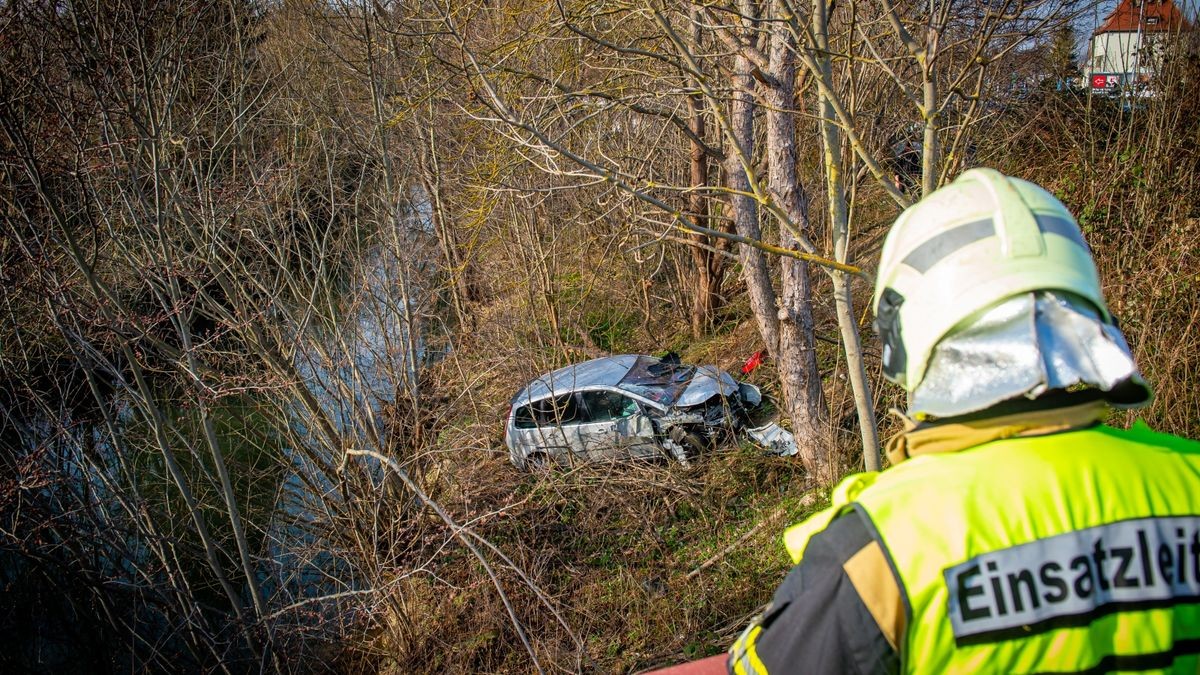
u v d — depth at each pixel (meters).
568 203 14.17
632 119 12.68
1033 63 10.51
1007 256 1.09
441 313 12.53
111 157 7.50
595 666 6.42
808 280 8.23
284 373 8.10
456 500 8.72
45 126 7.05
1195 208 7.65
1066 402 1.09
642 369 10.39
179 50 8.37
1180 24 8.33
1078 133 9.62
